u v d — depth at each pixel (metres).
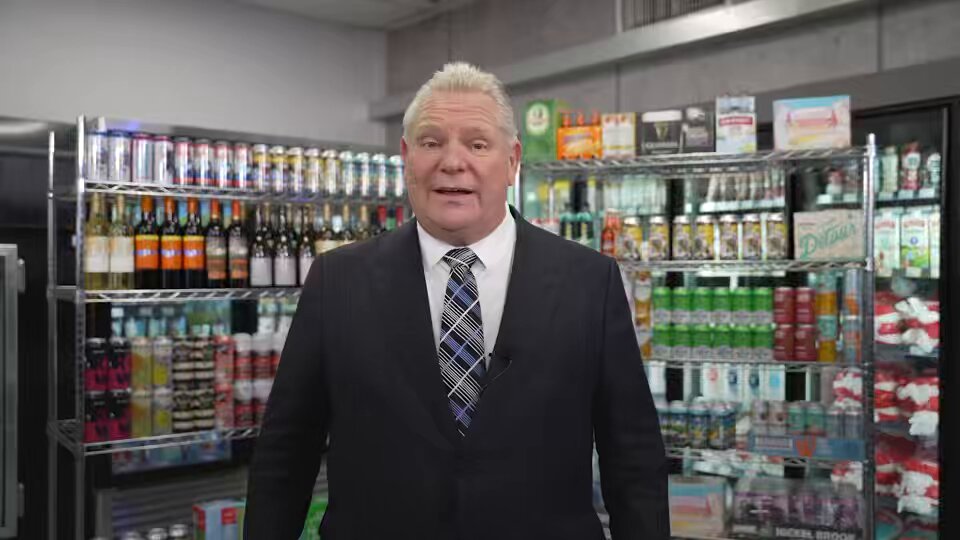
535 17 5.18
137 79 5.08
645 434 1.53
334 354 1.51
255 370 3.48
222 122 5.45
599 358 1.53
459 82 1.47
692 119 3.32
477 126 1.45
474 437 1.42
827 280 3.28
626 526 1.49
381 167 3.70
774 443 3.17
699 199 3.51
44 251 3.99
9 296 3.48
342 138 6.07
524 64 5.04
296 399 1.52
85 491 3.38
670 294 3.39
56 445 3.59
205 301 3.62
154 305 3.49
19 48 4.64
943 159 3.31
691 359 3.34
